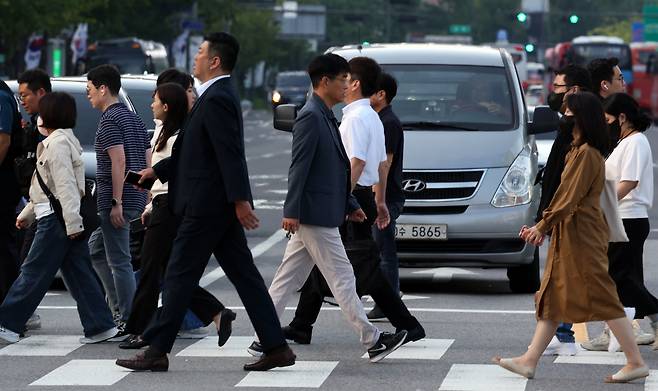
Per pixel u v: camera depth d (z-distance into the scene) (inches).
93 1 4704.7
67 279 1078.4
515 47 7017.7
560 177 1003.3
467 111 1440.7
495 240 1366.9
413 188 1366.9
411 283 1477.6
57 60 5187.0
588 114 924.6
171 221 1027.3
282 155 4042.8
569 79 1082.1
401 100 1453.0
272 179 3024.1
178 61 6569.9
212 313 1051.3
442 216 1362.0
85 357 1018.7
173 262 952.9
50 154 1052.5
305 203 968.3
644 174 1024.2
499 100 1456.7
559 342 1031.6
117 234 1091.3
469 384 924.6
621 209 1026.1
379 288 1003.3
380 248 1164.5
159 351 961.5
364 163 1049.5
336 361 1005.8
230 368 977.5
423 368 980.6
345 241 1021.8
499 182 1374.3
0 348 1052.5
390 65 1497.3
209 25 6958.7
